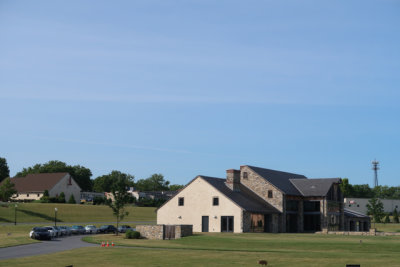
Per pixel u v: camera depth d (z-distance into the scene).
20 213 94.62
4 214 91.19
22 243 50.38
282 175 83.25
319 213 76.06
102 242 52.31
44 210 101.62
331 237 55.38
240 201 69.12
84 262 34.72
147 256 38.09
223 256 37.28
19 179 134.62
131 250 42.88
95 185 199.38
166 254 39.31
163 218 73.25
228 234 62.06
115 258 37.00
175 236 58.44
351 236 57.78
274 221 72.00
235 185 73.69
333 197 79.06
